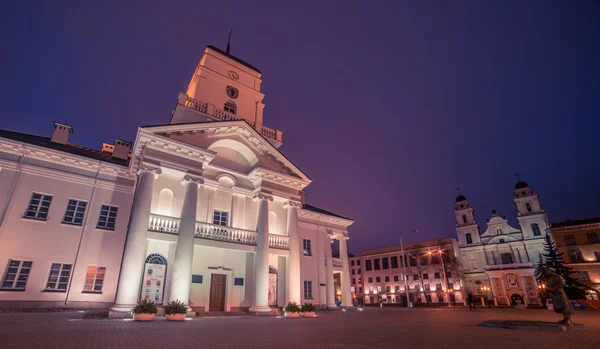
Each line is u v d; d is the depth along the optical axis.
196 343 7.95
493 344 8.02
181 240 19.06
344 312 27.30
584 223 52.41
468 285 62.59
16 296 17.66
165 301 18.66
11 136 20.86
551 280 12.70
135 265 16.81
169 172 20.38
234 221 23.98
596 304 31.00
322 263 31.67
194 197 20.31
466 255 64.94
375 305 66.94
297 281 24.06
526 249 59.16
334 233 34.06
